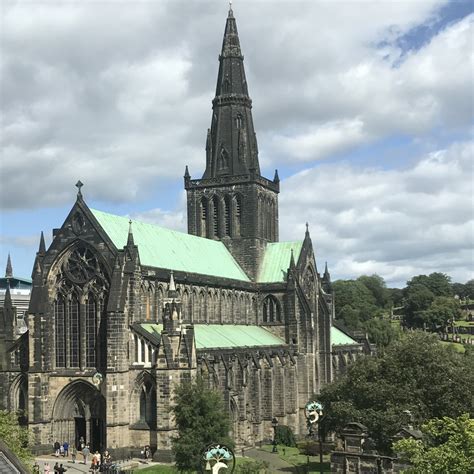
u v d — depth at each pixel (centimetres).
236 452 13175
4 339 13912
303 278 17850
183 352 12094
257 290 17725
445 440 8062
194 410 10375
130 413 12356
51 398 12862
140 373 12369
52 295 13075
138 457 12206
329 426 11031
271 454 13325
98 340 12662
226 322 16388
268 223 18925
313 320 18038
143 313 13175
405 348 10900
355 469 8275
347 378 11294
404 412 9806
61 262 13062
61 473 10681
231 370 13700
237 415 13762
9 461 4012
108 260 12644
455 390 10400
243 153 18250
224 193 18275
